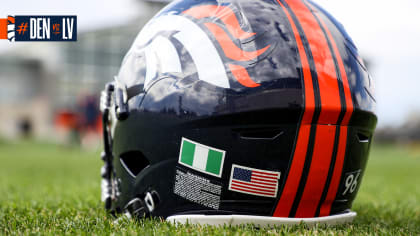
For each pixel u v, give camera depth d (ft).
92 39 77.66
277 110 5.75
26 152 40.29
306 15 6.47
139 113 6.46
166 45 6.48
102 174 7.76
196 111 5.94
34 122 81.35
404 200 11.76
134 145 6.61
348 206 6.88
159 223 6.21
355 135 6.26
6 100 82.53
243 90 5.82
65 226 6.73
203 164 5.99
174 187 6.21
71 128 46.62
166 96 6.19
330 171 6.10
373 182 17.39
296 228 6.10
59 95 77.25
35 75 82.94
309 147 5.88
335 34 6.54
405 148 80.79
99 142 46.55
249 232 5.72
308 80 5.87
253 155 5.88
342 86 6.07
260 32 6.08
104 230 6.26
